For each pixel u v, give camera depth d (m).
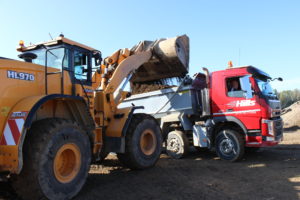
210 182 5.00
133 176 5.51
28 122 3.62
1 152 3.65
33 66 4.31
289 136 12.88
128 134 5.94
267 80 7.61
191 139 8.03
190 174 5.65
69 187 4.04
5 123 3.74
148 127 6.40
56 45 5.03
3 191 4.29
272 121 6.67
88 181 5.13
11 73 3.93
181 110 8.06
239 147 6.84
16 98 3.95
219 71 7.50
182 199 4.08
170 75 8.37
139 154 6.03
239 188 4.61
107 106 6.04
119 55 7.05
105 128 5.93
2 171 3.65
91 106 5.32
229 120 7.14
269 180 5.08
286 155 7.74
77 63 5.34
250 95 6.87
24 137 3.59
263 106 6.66
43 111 4.41
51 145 3.82
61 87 4.76
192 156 8.08
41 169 3.68
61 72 4.66
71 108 4.83
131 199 4.10
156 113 8.63
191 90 7.89
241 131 7.12
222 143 7.20
